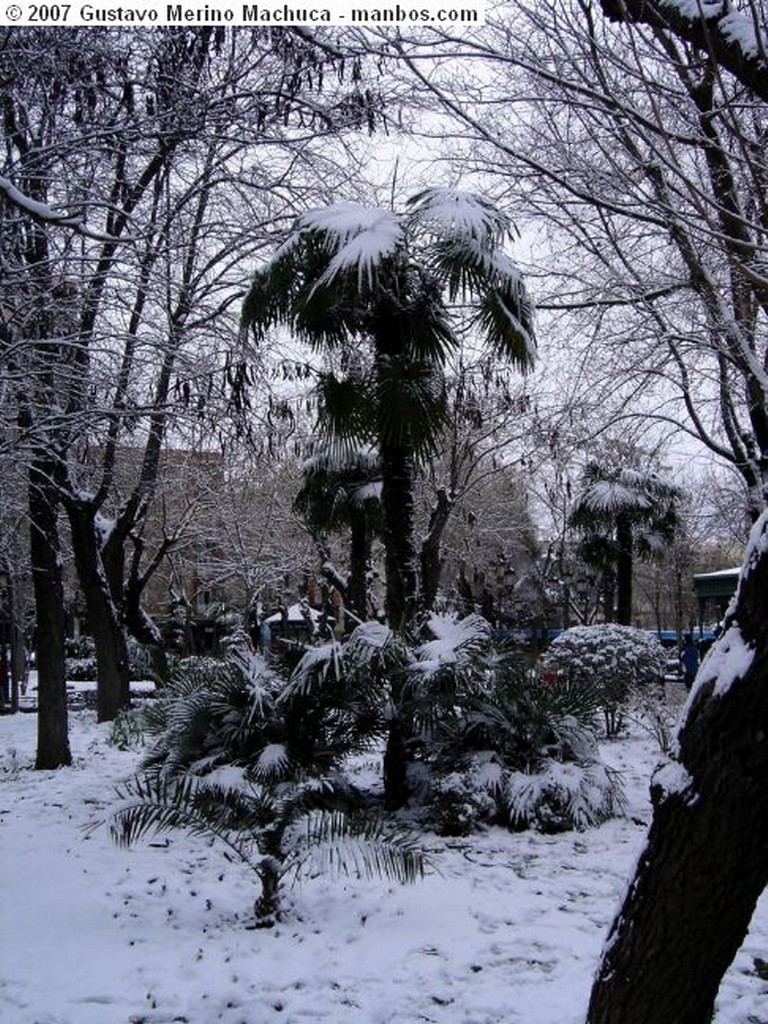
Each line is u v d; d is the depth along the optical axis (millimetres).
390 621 8680
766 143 6789
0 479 11609
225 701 8234
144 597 37906
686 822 2602
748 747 2471
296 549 26516
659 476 19734
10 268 8039
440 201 8055
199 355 9844
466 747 8523
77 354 9625
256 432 11469
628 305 8250
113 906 6012
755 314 7871
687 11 4164
